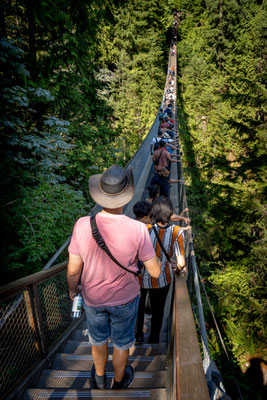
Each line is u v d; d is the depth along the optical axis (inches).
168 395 59.2
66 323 105.7
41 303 85.8
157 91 1256.2
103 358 63.5
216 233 378.6
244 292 347.6
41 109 256.7
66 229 205.9
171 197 248.8
